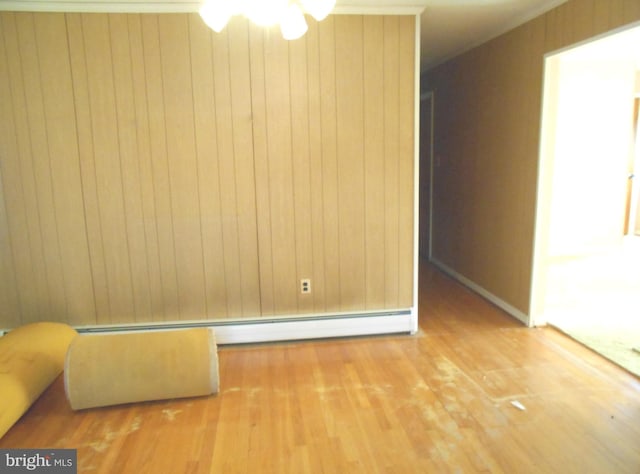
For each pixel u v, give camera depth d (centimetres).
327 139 318
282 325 337
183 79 304
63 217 312
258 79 308
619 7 255
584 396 255
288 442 221
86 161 307
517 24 349
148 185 312
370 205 329
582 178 553
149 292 324
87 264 318
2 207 308
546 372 283
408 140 324
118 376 249
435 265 549
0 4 286
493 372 284
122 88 301
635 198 673
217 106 308
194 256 323
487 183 412
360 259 334
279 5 162
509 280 381
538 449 211
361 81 314
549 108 326
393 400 255
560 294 422
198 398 263
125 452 216
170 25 297
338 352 320
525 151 349
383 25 310
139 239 318
